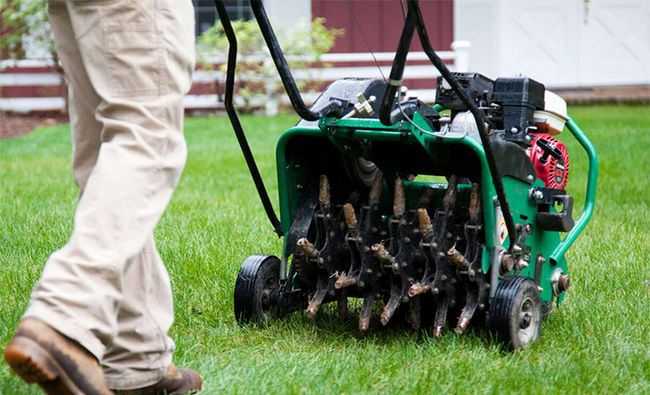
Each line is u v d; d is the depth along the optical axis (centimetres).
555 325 459
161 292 311
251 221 702
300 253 427
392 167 447
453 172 434
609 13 1936
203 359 382
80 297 258
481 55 1934
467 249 414
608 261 580
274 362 375
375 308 490
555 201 446
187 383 327
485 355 392
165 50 283
